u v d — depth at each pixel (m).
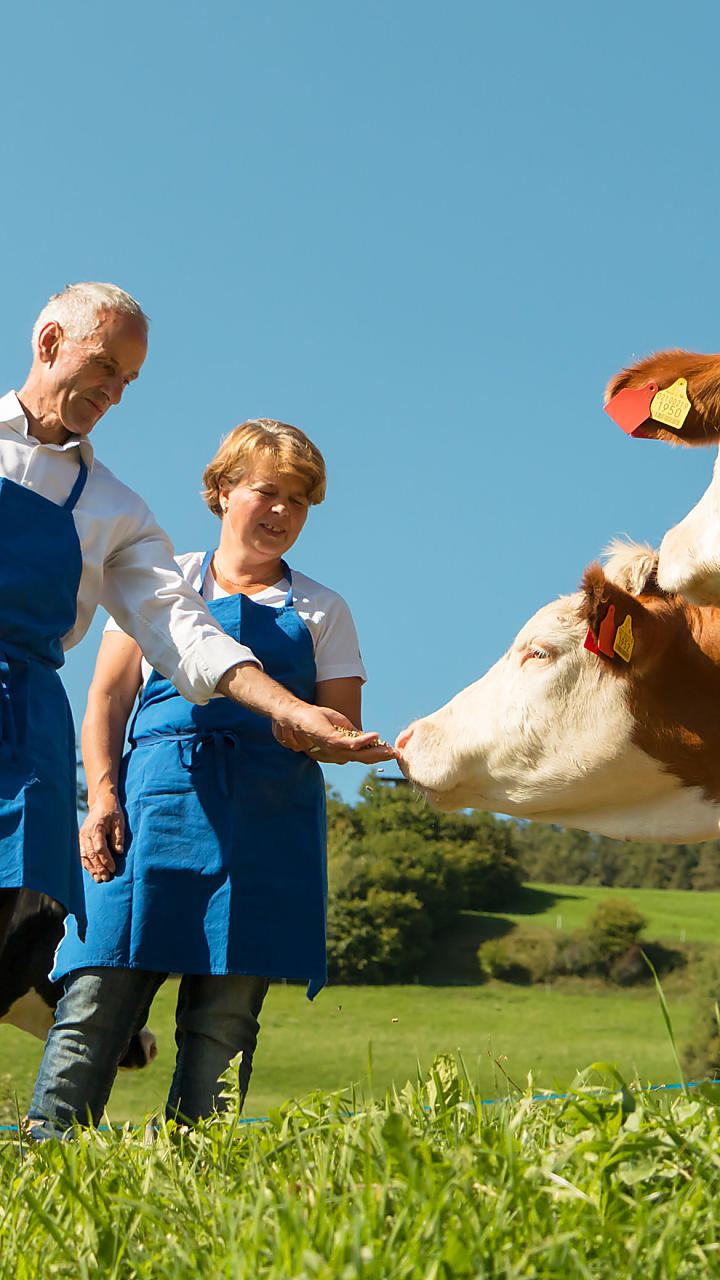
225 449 3.87
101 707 3.78
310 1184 2.13
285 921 3.50
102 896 3.50
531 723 3.75
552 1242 1.80
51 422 3.31
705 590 3.07
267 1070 24.62
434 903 40.47
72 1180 2.30
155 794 3.55
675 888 49.19
